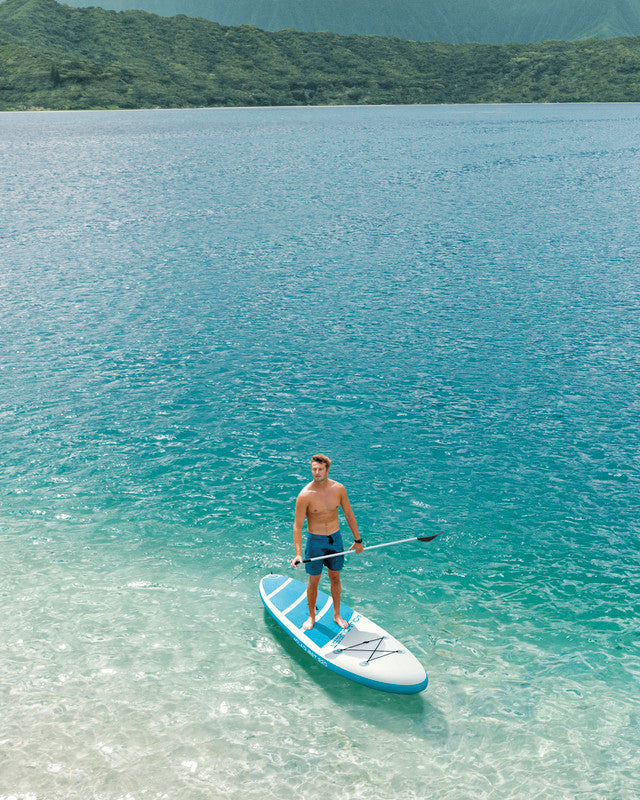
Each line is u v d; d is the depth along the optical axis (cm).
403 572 1166
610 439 1670
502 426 1741
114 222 4684
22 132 12362
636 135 10869
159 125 13825
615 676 930
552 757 798
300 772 767
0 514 1323
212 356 2234
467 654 972
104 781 747
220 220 4694
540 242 3881
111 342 2364
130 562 1176
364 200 5419
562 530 1298
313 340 2381
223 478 1475
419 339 2383
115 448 1609
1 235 4278
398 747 808
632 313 2633
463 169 7344
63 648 959
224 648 967
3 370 2103
